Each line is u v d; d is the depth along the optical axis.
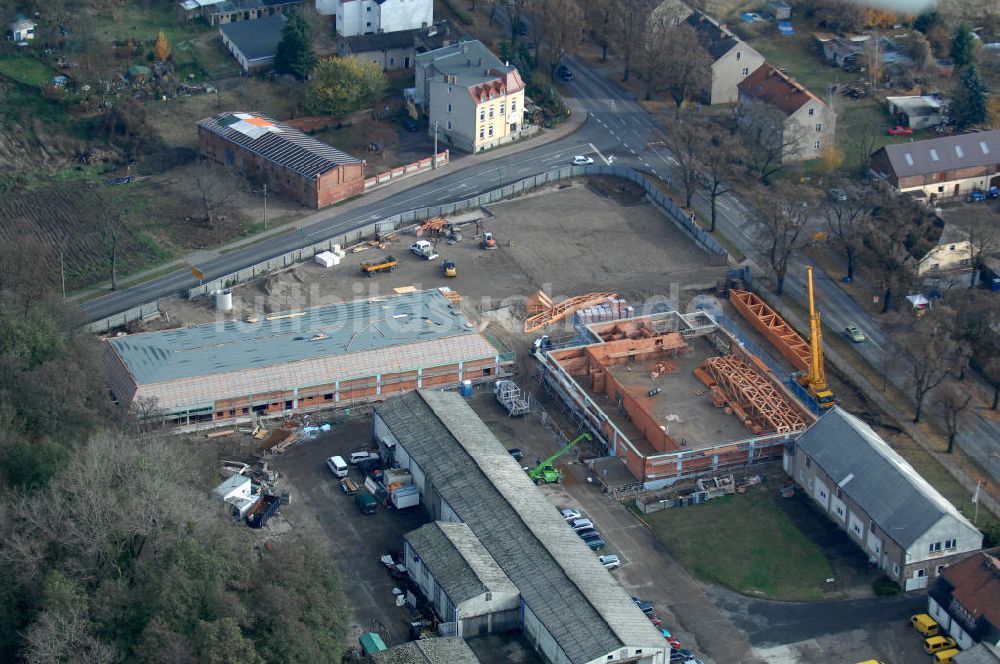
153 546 172.25
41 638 158.62
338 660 167.75
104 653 159.38
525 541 185.50
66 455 183.12
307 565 173.62
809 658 178.25
